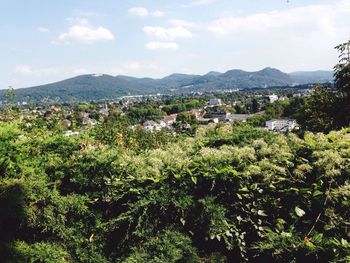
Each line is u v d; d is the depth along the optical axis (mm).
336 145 5438
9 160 5656
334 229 4645
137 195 5336
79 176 5574
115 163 5707
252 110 127812
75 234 5117
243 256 4871
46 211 5082
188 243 4898
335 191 4789
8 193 5113
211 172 5289
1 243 4711
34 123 8898
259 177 5273
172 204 5164
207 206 4965
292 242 4547
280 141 5914
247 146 5859
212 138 6422
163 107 149125
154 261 4570
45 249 4695
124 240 5156
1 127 6441
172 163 5598
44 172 5738
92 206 5445
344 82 11828
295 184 5160
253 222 4992
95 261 4945
